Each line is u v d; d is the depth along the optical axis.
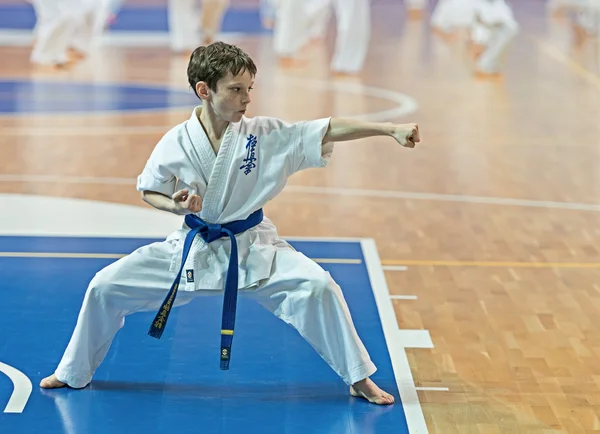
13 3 31.97
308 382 5.82
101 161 11.95
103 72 19.16
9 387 5.65
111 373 5.89
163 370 5.96
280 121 5.43
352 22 19.19
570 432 5.21
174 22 21.86
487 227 9.41
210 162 5.32
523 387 5.79
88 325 5.54
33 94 16.67
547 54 22.00
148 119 14.67
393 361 6.14
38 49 19.83
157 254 5.52
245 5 31.84
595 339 6.58
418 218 9.70
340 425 5.24
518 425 5.28
